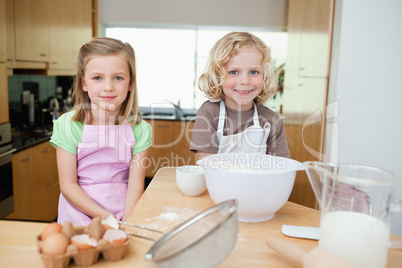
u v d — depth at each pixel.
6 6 2.32
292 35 3.62
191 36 4.48
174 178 1.22
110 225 0.71
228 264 0.66
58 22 3.15
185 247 0.57
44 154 2.69
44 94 3.56
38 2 2.76
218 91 1.33
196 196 1.04
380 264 0.60
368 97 2.24
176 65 4.54
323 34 2.50
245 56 1.21
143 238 0.75
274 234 0.80
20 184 2.31
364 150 2.28
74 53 3.55
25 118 3.11
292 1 3.69
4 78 2.21
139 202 0.97
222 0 4.24
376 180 0.61
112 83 1.11
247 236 0.78
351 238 0.60
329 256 0.58
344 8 2.18
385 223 0.60
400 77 2.20
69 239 0.64
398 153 2.26
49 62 2.98
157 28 4.46
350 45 2.21
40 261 0.66
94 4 4.20
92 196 1.14
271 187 0.80
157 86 4.57
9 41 2.36
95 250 0.62
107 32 4.51
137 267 0.64
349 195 0.63
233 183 0.80
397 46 2.18
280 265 0.67
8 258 0.67
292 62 3.55
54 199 2.90
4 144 2.27
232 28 4.41
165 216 0.88
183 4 4.27
